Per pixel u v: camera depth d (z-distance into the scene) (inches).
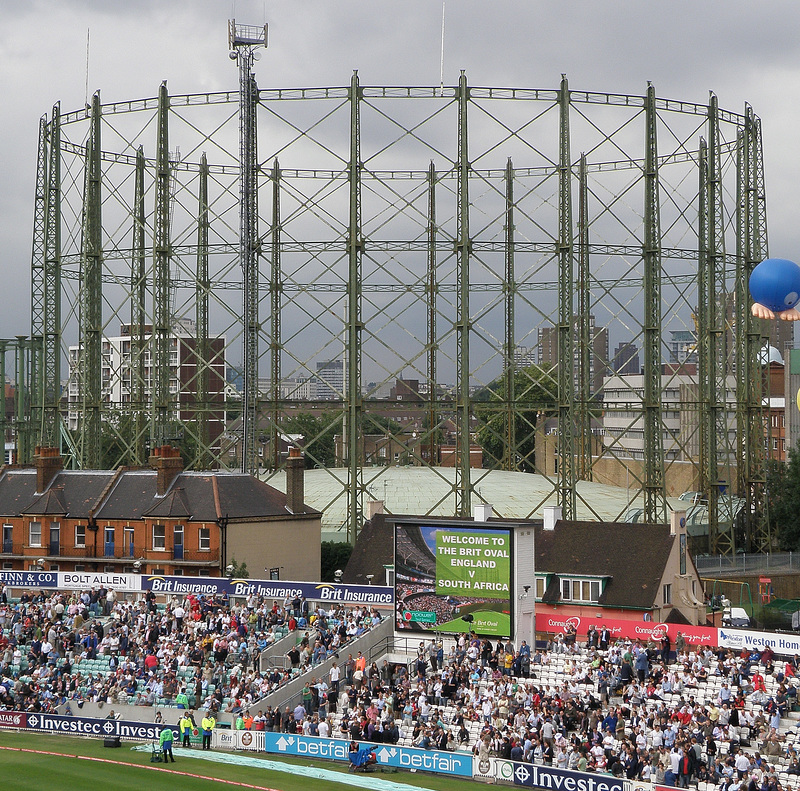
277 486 6609.3
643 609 4419.3
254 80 6235.2
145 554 5359.3
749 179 6820.9
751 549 6688.0
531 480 6973.4
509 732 3169.3
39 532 5526.6
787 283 4980.3
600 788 2819.9
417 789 2930.6
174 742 3501.5
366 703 3565.5
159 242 6412.4
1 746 3410.4
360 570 4985.2
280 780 3016.7
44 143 6835.6
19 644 4220.0
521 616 4018.2
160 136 6387.8
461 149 6112.2
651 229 6323.8
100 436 6628.9
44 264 6815.9
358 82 6112.2
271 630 4188.0
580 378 7288.4
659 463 6254.9
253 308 6318.9
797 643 3627.0
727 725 3085.6
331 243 6166.3
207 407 6569.9
